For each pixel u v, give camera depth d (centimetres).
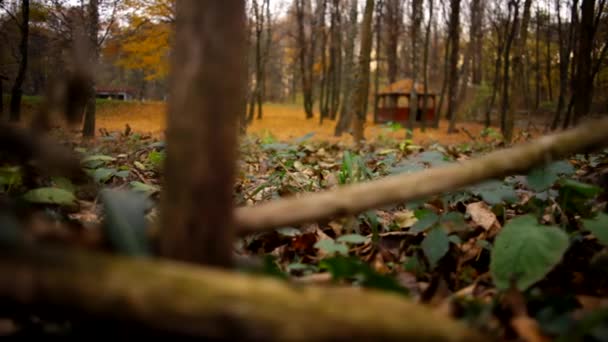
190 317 74
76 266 75
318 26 3297
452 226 194
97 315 75
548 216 221
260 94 3009
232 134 92
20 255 75
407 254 218
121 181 363
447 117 3594
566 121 1423
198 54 89
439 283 156
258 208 107
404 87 3061
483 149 906
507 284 144
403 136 2158
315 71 3969
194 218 90
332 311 77
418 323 80
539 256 146
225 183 92
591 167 294
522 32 1430
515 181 289
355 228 245
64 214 193
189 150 89
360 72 1309
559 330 117
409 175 109
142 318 74
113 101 1864
